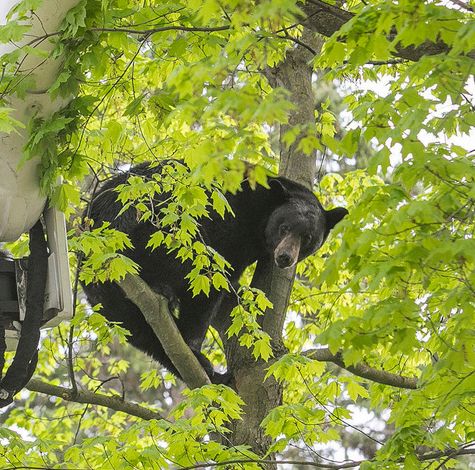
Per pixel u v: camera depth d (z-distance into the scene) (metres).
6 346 9.47
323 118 14.75
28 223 9.06
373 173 7.57
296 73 13.68
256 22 7.13
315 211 15.78
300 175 14.94
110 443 10.38
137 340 14.48
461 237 7.30
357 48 7.91
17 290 9.02
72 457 10.48
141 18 9.98
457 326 7.57
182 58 10.34
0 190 8.88
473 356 7.54
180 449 10.14
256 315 12.48
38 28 8.86
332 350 7.43
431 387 8.48
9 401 8.91
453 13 7.09
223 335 13.81
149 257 14.36
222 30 9.70
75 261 13.62
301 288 15.75
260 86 14.12
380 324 7.37
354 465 8.80
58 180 9.55
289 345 15.80
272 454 11.80
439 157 7.43
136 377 29.69
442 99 7.74
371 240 7.12
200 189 10.73
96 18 9.27
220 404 10.95
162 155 14.20
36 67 8.85
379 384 12.38
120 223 14.30
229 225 15.73
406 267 7.07
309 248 15.80
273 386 12.38
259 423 12.11
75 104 9.23
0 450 11.12
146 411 13.10
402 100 7.75
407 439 8.85
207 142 6.90
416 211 7.00
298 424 10.60
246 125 6.81
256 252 16.14
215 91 6.82
